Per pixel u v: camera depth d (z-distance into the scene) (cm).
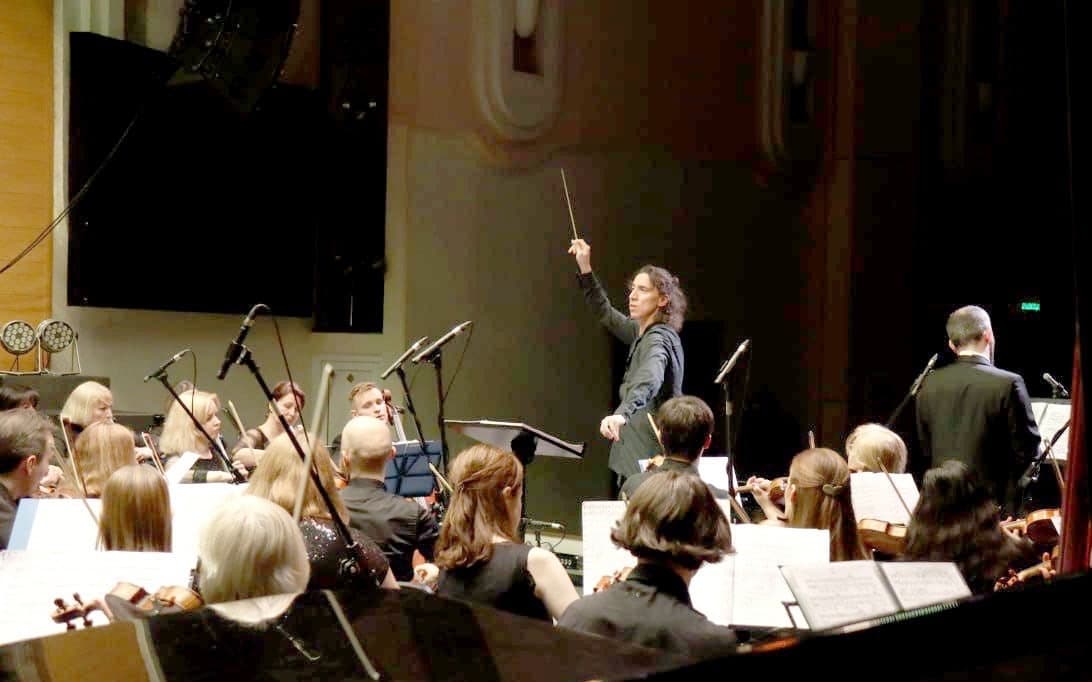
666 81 1154
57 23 833
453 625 156
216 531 238
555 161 1051
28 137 818
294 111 945
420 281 953
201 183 885
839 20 1305
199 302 889
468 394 984
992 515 337
